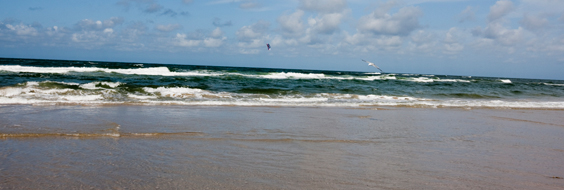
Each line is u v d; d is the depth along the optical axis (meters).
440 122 9.59
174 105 10.78
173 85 17.22
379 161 5.27
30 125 6.64
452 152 6.09
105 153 5.06
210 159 4.99
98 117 7.94
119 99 11.55
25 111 8.34
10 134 5.76
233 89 17.14
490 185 4.38
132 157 4.92
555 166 5.50
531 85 40.34
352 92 19.17
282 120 8.68
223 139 6.26
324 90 19.44
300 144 6.16
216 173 4.39
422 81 36.81
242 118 8.71
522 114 12.48
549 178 4.82
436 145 6.60
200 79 23.83
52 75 21.73
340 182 4.24
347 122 8.82
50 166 4.40
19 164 4.41
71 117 7.78
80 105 9.95
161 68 31.39
